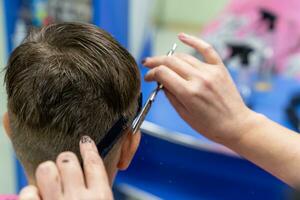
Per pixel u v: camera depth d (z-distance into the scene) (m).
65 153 0.53
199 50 0.76
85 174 0.52
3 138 1.79
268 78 1.64
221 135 0.75
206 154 1.30
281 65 1.74
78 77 0.59
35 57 0.60
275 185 1.26
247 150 0.76
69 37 0.63
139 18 1.87
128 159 0.67
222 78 0.72
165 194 1.41
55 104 0.59
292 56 1.75
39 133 0.60
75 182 0.50
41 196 0.51
